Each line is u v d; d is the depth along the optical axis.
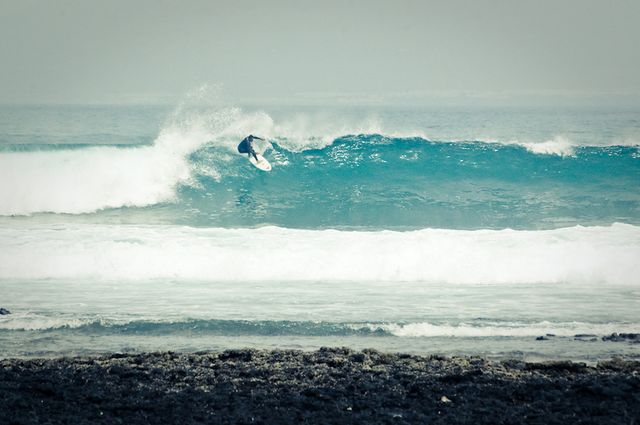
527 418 33.91
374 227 80.62
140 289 56.56
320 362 41.22
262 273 60.28
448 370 39.81
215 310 51.38
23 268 60.50
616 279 58.97
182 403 35.69
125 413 34.62
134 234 69.44
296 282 58.97
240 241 66.81
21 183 90.31
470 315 50.62
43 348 44.22
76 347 44.47
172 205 89.69
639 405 35.09
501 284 58.47
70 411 34.75
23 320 48.88
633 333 46.84
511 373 39.34
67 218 82.94
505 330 47.62
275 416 34.25
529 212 86.25
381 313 50.94
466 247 64.69
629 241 65.75
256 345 45.12
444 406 35.34
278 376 39.03
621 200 90.44
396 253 63.31
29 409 34.91
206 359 41.72
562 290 56.72
